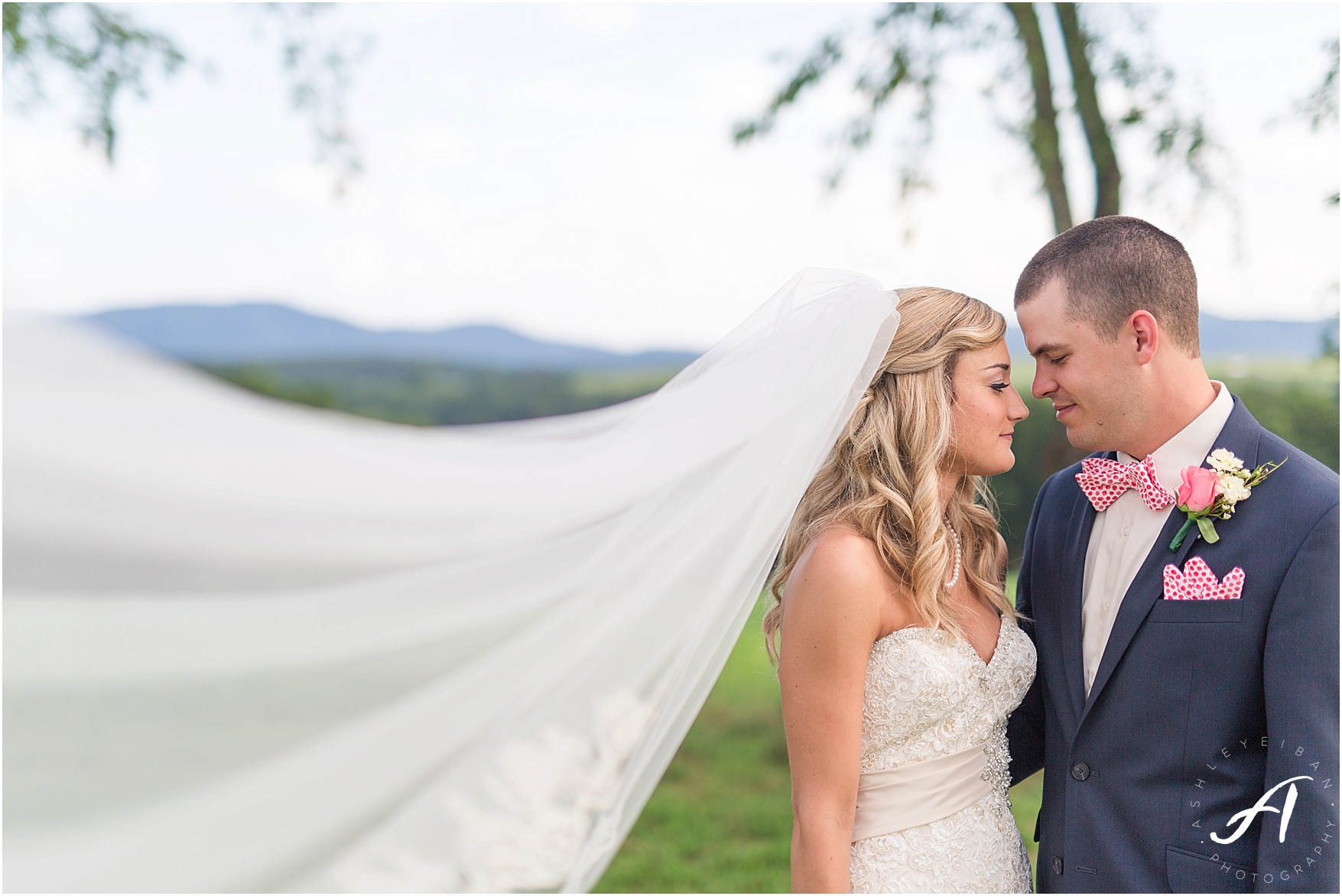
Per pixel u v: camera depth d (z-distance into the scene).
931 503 1.84
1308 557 1.64
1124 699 1.78
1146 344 1.80
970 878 1.81
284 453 1.33
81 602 1.15
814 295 1.93
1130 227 1.84
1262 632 1.67
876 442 1.91
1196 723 1.70
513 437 1.78
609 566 1.61
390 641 1.41
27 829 1.17
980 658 1.90
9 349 1.10
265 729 1.30
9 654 1.13
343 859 1.35
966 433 1.92
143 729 1.21
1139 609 1.78
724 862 4.36
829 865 1.70
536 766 1.48
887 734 1.81
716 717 6.50
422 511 1.48
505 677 1.50
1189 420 1.85
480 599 1.51
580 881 1.46
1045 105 4.53
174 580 1.21
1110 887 1.75
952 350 1.91
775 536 1.71
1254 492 1.75
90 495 1.14
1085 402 1.87
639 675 1.58
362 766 1.39
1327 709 1.57
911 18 4.79
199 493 1.22
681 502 1.69
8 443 1.09
